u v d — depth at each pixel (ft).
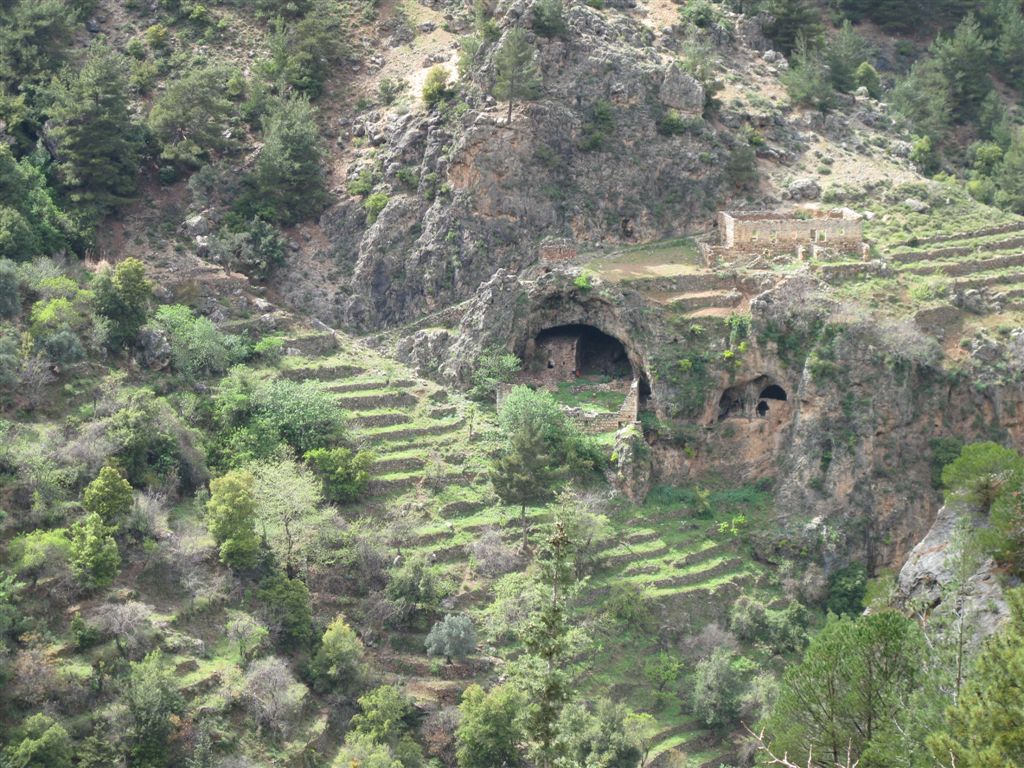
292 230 645.92
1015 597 273.75
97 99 627.05
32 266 558.97
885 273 614.34
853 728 293.02
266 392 546.67
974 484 370.94
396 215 632.79
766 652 526.57
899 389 578.25
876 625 295.69
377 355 611.06
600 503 554.46
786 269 613.52
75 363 530.68
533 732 317.01
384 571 501.97
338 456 532.32
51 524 463.83
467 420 580.30
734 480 593.42
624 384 611.47
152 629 437.99
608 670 501.15
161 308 572.10
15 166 596.70
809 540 562.66
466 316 602.85
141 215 628.69
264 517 493.77
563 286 606.55
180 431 520.01
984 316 606.14
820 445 576.61
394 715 444.55
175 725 412.98
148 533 470.80
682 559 548.72
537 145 637.30
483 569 515.50
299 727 436.76
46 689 407.85
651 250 639.76
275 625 462.60
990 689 252.83
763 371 592.60
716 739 488.44
